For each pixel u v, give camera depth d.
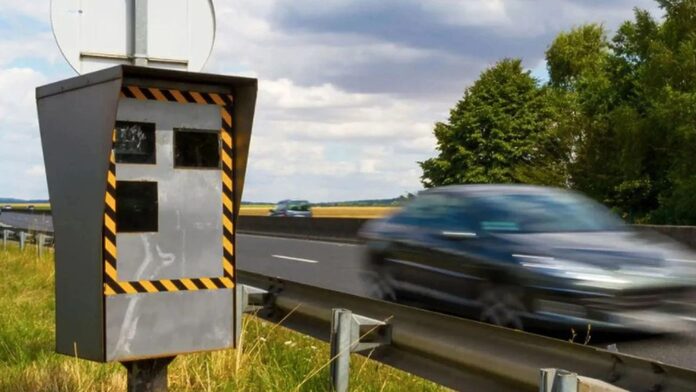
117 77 4.00
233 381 5.82
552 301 7.95
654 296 7.86
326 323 5.94
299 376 5.93
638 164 59.59
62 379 5.61
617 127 60.03
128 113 4.18
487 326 4.25
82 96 4.26
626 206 63.69
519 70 81.19
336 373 5.34
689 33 56.81
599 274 7.82
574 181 67.75
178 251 4.30
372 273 11.07
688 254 8.91
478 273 8.88
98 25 5.01
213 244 4.39
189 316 4.34
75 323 4.36
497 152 78.50
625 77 65.62
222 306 4.43
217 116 4.41
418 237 10.13
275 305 6.71
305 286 6.17
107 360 4.14
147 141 4.23
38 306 10.52
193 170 4.34
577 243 8.48
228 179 4.43
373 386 5.84
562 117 69.50
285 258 23.23
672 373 3.25
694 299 8.16
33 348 7.32
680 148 55.41
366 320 5.33
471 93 81.50
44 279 13.90
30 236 22.50
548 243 8.50
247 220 43.38
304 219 36.78
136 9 5.05
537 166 71.12
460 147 79.69
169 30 5.17
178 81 4.30
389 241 10.69
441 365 4.72
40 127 4.60
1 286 13.30
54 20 4.90
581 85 70.19
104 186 4.11
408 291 10.24
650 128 57.66
